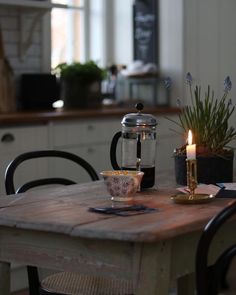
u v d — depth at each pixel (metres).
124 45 5.74
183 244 1.93
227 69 5.62
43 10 4.70
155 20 5.52
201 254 1.82
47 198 2.29
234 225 2.17
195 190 2.35
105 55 5.78
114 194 2.21
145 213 1.99
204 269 1.82
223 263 1.91
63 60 5.51
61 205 2.15
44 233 2.00
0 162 4.00
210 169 2.55
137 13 5.63
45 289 2.36
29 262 2.04
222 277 3.91
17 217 1.97
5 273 2.18
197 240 1.98
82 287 2.36
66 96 4.98
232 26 5.65
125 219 1.90
